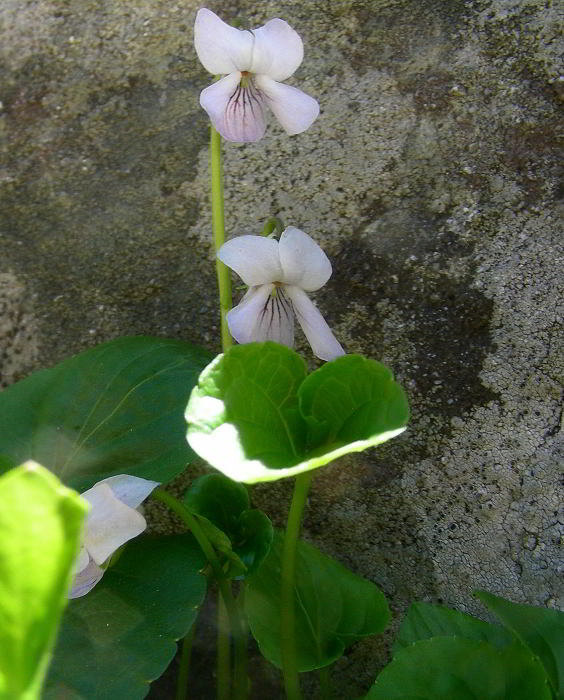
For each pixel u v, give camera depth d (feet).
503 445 0.39
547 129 0.40
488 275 0.39
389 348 0.40
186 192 0.42
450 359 0.40
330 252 0.41
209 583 0.42
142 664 0.30
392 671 0.30
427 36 0.41
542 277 0.39
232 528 0.36
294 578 0.33
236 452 0.27
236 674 0.38
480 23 0.41
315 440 0.30
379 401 0.28
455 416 0.39
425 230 0.40
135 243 0.42
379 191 0.41
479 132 0.40
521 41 0.40
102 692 0.29
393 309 0.40
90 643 0.31
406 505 0.40
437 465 0.40
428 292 0.40
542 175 0.40
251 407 0.29
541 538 0.39
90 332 0.43
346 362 0.28
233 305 0.42
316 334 0.33
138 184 0.43
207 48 0.33
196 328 0.42
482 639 0.34
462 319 0.40
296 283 0.34
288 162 0.41
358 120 0.41
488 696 0.29
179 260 0.42
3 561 0.15
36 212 0.43
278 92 0.34
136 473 0.35
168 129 0.43
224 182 0.42
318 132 0.41
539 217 0.39
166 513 0.43
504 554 0.39
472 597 0.40
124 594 0.33
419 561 0.40
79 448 0.36
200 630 0.43
